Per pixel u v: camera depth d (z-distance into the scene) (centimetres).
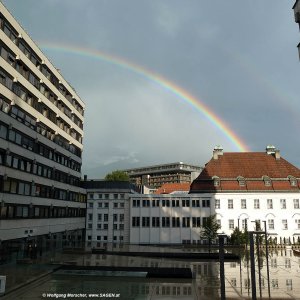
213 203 7406
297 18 2430
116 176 12056
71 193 7469
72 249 5138
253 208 7356
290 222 7250
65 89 7219
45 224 5975
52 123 6481
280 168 7906
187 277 3166
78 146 8212
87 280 3052
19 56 5006
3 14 4522
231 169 7944
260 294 2416
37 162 5719
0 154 4469
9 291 2442
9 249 4625
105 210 8225
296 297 2323
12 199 4753
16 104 4969
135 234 7438
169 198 7512
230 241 6625
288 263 4209
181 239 7325
